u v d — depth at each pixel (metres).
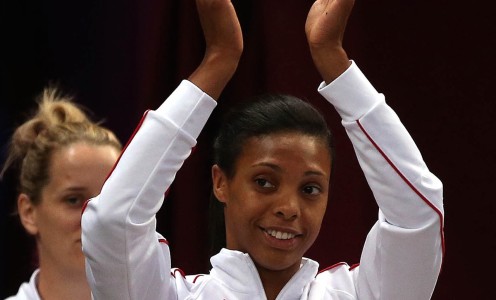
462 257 10.79
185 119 6.67
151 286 6.70
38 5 11.66
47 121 9.11
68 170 8.59
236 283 6.97
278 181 6.80
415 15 10.83
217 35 6.76
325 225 10.77
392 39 10.84
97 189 8.60
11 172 11.59
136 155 6.57
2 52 11.77
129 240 6.50
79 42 11.53
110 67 11.39
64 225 8.57
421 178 6.70
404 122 10.84
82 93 11.49
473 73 10.76
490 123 10.73
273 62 10.87
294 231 6.77
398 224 6.74
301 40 10.89
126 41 11.31
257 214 6.80
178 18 11.06
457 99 10.78
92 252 6.55
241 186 6.88
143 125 6.66
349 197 10.75
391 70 10.86
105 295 6.64
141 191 6.51
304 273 7.07
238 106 7.23
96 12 11.46
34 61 11.74
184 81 6.76
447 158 10.81
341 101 6.82
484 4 10.73
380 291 6.88
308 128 6.93
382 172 6.73
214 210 7.56
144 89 11.09
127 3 11.29
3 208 11.74
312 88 10.85
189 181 10.91
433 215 6.68
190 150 6.72
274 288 7.06
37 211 8.70
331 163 7.09
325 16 6.77
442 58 10.80
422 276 6.77
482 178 10.75
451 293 10.82
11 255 11.85
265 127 6.90
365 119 6.75
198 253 10.96
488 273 10.77
